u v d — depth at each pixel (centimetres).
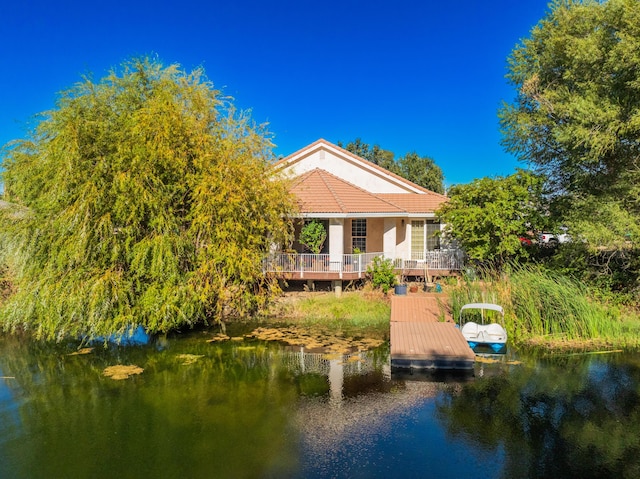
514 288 1237
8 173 1157
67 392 834
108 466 569
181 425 683
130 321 1099
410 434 646
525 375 891
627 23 1320
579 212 1406
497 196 1633
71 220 1041
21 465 576
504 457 582
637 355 1009
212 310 1298
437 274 1845
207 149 1209
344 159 2172
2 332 1284
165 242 1095
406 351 934
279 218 1380
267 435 646
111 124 1156
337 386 845
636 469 553
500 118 1856
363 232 2003
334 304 1502
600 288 1359
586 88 1484
